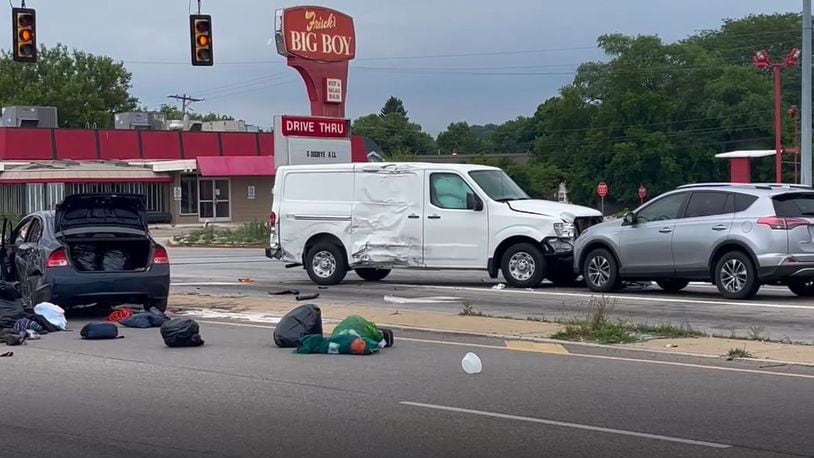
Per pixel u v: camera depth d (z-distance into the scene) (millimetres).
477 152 128875
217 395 9805
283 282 21766
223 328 14914
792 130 74000
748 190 16891
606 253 18453
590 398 9602
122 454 7660
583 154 83125
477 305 16984
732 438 8023
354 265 20453
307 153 34062
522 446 7820
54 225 15836
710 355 12070
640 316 15336
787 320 14805
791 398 9570
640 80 80188
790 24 89250
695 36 92500
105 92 90625
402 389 10062
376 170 20281
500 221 19281
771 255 16344
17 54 25500
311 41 35469
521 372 11055
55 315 14586
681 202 17656
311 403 9414
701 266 17203
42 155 54750
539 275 19062
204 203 56406
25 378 10719
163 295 15969
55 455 7637
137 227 16203
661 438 8039
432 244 19781
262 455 7602
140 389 10102
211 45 26547
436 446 7832
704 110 78562
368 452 7668
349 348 12312
